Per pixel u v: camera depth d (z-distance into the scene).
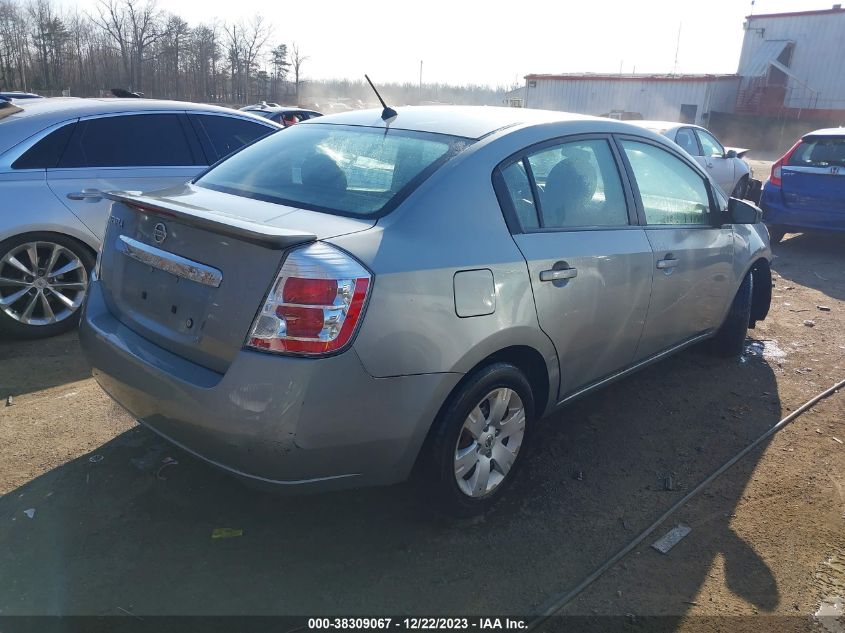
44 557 2.65
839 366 4.98
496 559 2.78
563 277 3.04
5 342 4.79
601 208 3.44
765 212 9.07
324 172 3.04
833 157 8.57
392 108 3.44
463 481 2.86
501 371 2.84
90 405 3.86
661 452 3.68
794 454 3.69
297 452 2.33
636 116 29.80
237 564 2.67
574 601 2.56
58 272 4.88
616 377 3.73
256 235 2.27
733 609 2.56
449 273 2.59
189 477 3.20
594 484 3.34
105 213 4.99
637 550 2.87
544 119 3.34
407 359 2.47
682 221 4.04
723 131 35.38
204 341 2.48
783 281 7.46
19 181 4.66
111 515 2.92
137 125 5.25
